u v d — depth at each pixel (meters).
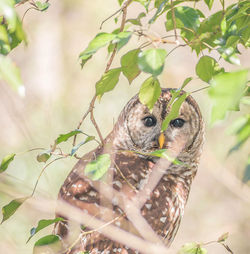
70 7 25.06
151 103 5.88
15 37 5.82
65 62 23.08
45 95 19.17
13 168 14.73
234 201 15.34
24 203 6.68
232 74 3.73
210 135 12.38
